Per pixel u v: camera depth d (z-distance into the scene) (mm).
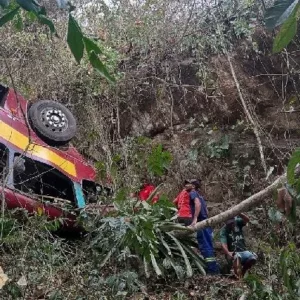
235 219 6145
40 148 5812
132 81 8945
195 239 6176
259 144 7602
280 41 1426
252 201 4273
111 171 6469
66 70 8594
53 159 5906
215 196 8195
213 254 5949
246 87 8773
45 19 1514
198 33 8836
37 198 5285
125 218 5031
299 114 8758
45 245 4664
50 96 8461
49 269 4465
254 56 8953
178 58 9125
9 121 5609
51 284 4324
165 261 5387
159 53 9078
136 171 7168
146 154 7305
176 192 8016
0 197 4945
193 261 5832
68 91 8555
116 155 7098
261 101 8805
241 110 8719
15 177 5949
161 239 5531
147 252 5043
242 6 8797
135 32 9172
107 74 1629
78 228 5656
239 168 8266
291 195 2596
